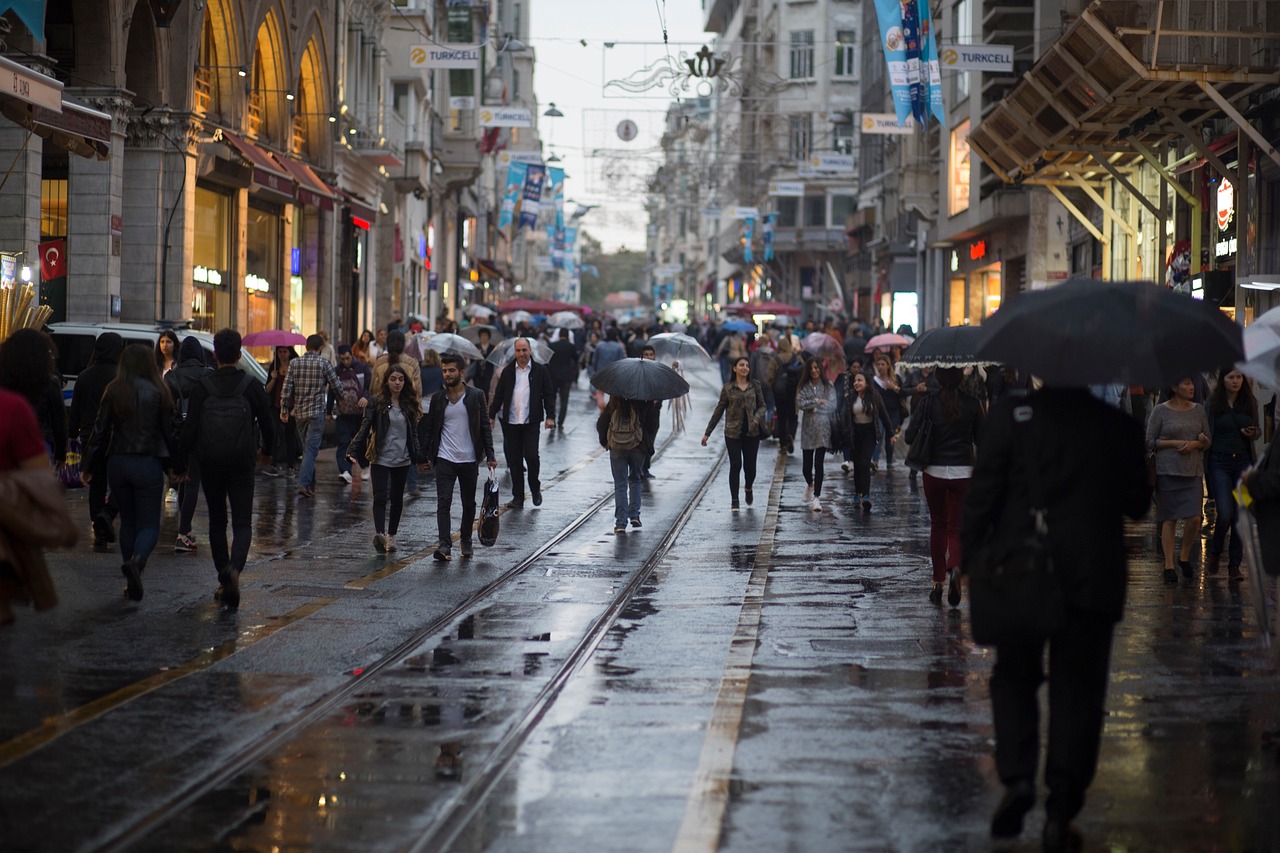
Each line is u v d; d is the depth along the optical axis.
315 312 98.81
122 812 15.88
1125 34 54.84
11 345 25.94
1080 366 15.16
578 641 25.84
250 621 27.16
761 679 22.88
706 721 20.12
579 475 56.81
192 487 35.44
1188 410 33.00
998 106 72.62
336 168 100.81
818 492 47.03
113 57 62.69
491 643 25.62
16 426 17.56
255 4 80.56
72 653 23.97
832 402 47.06
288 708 20.62
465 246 184.62
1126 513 15.83
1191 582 32.94
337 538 39.06
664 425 84.06
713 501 49.81
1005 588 15.27
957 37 109.81
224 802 16.31
